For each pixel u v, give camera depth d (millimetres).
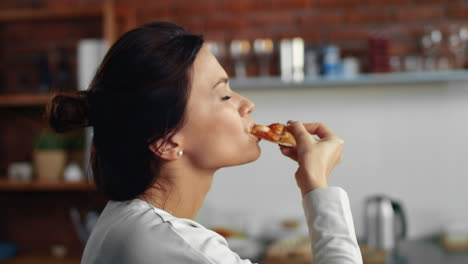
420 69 2932
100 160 939
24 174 3166
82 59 2977
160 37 887
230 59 3043
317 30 3129
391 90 3092
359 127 3115
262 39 3162
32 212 3396
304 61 2947
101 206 3299
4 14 3146
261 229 3072
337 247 828
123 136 886
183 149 917
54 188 3090
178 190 936
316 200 875
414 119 3080
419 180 3082
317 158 929
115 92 880
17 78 3365
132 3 3279
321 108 3143
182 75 878
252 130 977
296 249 2639
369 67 2953
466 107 3047
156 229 820
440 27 3018
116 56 886
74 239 3371
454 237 2877
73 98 946
